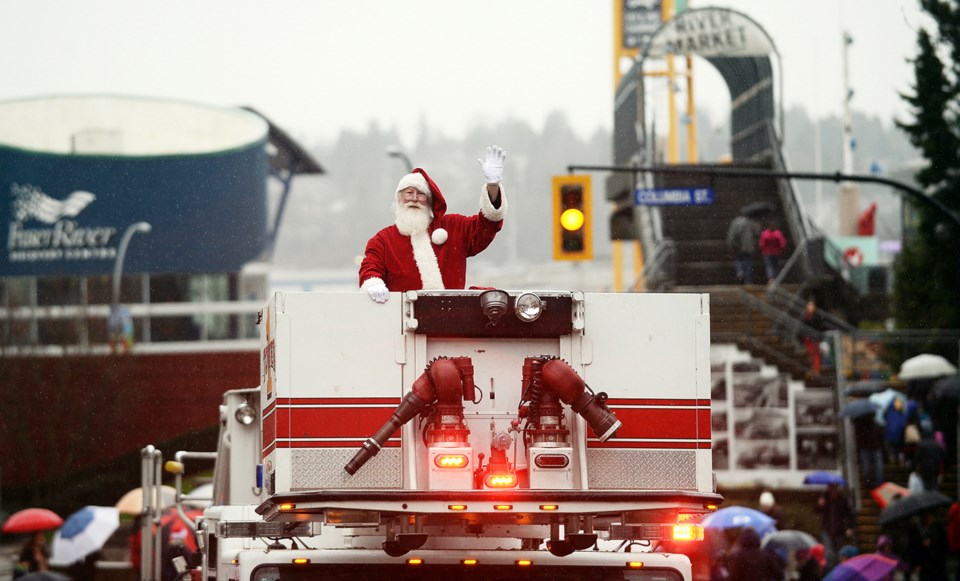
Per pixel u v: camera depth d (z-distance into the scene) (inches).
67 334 7337.6
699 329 1178.0
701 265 5034.5
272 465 1164.5
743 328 4658.0
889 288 6889.8
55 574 2415.1
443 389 1117.7
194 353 7012.8
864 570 2401.6
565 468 1136.8
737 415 4244.6
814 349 4512.8
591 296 1176.2
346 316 1156.5
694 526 1181.7
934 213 5359.3
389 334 1157.7
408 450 1141.1
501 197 1289.4
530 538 1211.9
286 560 1167.0
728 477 4232.3
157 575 1873.8
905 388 4205.2
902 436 3570.4
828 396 4242.1
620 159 5787.4
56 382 7071.9
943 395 3656.5
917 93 5565.9
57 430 7007.9
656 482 1164.5
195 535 1717.5
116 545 4264.3
